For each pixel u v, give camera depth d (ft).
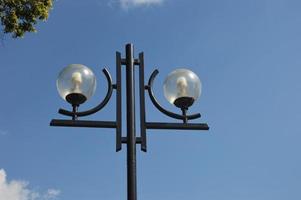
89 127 18.78
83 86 19.43
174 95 20.02
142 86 19.92
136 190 17.35
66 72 19.63
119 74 19.95
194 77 20.29
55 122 18.54
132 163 17.85
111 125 18.84
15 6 40.52
